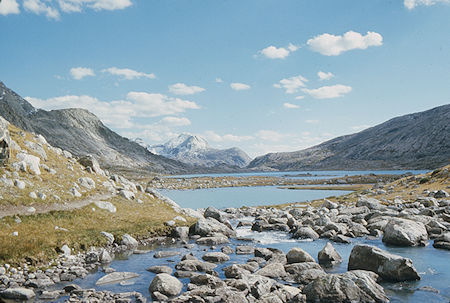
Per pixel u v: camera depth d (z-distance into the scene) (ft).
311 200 316.60
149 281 78.64
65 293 69.62
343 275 69.97
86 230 114.32
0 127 125.80
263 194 406.00
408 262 78.13
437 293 70.18
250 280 75.05
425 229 124.57
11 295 65.77
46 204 121.70
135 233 125.39
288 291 69.41
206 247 116.98
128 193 168.45
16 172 128.06
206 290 68.85
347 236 136.67
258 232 153.99
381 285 74.95
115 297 67.00
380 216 158.10
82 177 160.86
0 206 107.04
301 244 123.85
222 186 560.61
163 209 169.89
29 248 88.74
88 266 89.25
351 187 456.86
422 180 278.26
